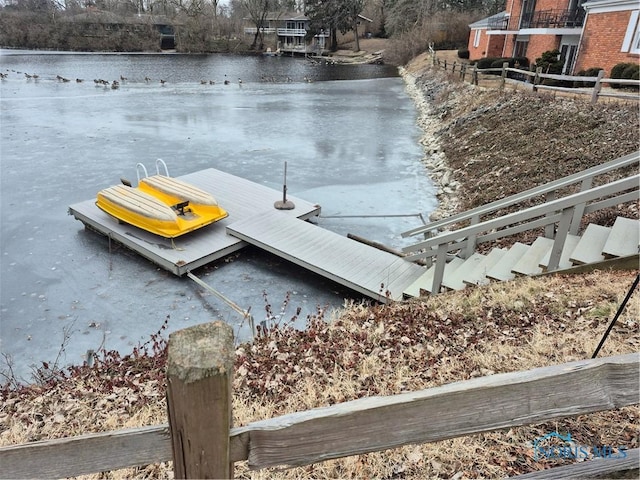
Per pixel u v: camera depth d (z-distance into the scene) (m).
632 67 11.55
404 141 14.57
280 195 8.99
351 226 8.38
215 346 0.93
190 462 1.00
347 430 1.07
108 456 1.22
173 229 6.93
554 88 11.64
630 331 3.19
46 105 19.06
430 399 1.06
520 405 1.08
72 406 3.41
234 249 7.09
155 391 3.49
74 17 46.22
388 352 3.62
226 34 49.88
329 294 6.21
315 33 49.62
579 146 8.47
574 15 15.77
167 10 51.47
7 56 38.03
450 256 5.83
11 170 10.97
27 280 6.41
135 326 5.50
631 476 1.26
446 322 4.02
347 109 19.70
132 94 22.58
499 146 10.31
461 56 29.03
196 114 18.03
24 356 5.00
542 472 1.32
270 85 27.06
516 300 4.04
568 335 3.31
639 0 11.89
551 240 4.98
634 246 4.13
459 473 2.13
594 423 2.22
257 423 1.05
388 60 41.41
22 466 1.25
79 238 7.70
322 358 3.65
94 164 11.63
